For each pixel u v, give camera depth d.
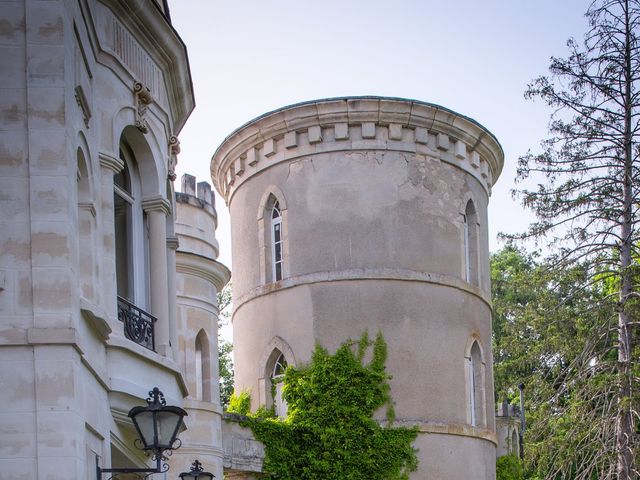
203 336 27.39
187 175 27.69
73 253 13.11
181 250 26.72
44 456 12.28
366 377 29.50
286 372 30.06
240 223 33.12
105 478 14.59
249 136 32.28
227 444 26.44
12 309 12.58
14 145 12.93
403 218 30.81
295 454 28.25
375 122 30.98
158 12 17.34
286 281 31.06
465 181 32.44
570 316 32.28
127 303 16.89
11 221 12.77
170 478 24.50
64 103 13.09
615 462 30.02
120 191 17.42
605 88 32.06
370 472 28.84
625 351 31.31
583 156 32.16
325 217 30.80
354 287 30.27
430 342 30.47
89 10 15.01
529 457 32.41
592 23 32.25
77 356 12.96
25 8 13.20
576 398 31.61
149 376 16.62
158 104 18.12
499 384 45.25
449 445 30.12
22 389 12.41
